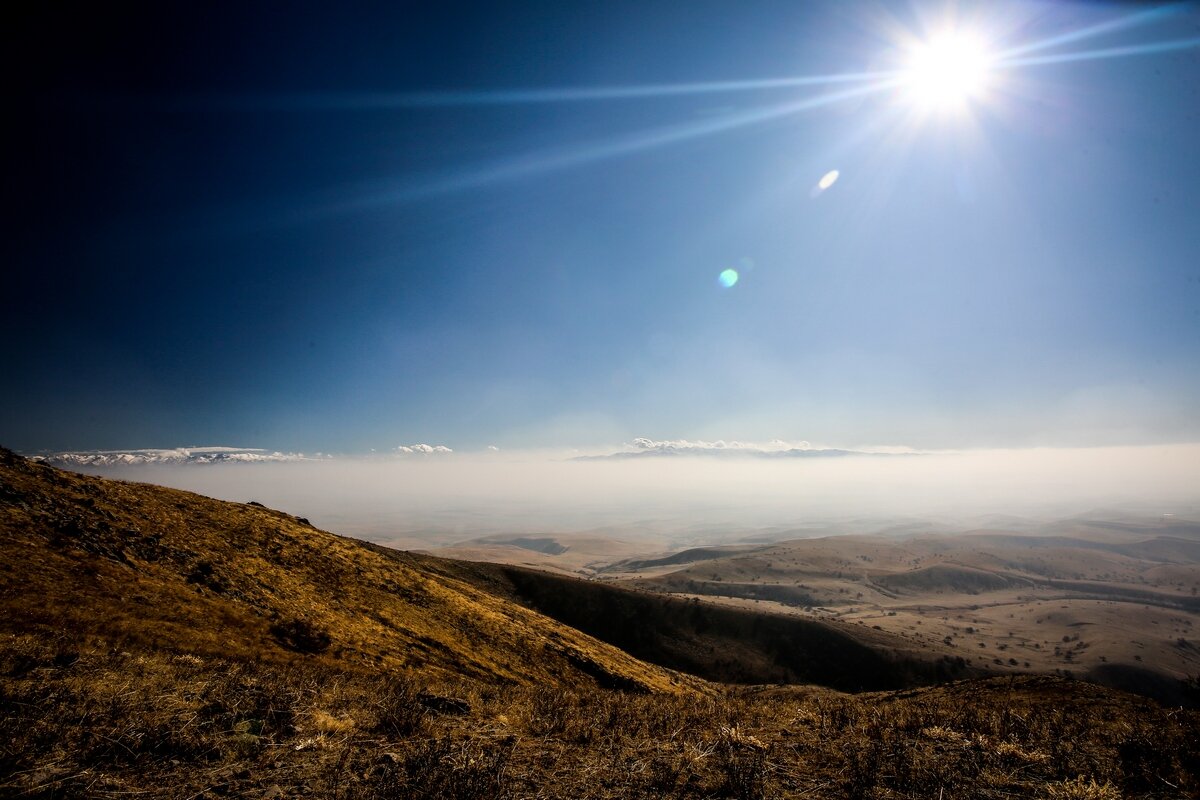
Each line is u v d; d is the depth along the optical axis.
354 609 41.09
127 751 6.58
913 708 14.58
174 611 25.56
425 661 35.88
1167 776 7.75
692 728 10.33
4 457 34.59
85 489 36.94
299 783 6.32
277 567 42.31
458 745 8.02
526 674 43.62
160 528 37.16
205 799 5.71
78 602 21.75
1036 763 8.52
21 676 9.53
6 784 5.50
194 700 8.89
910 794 7.11
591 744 8.92
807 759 8.72
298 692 9.99
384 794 5.99
